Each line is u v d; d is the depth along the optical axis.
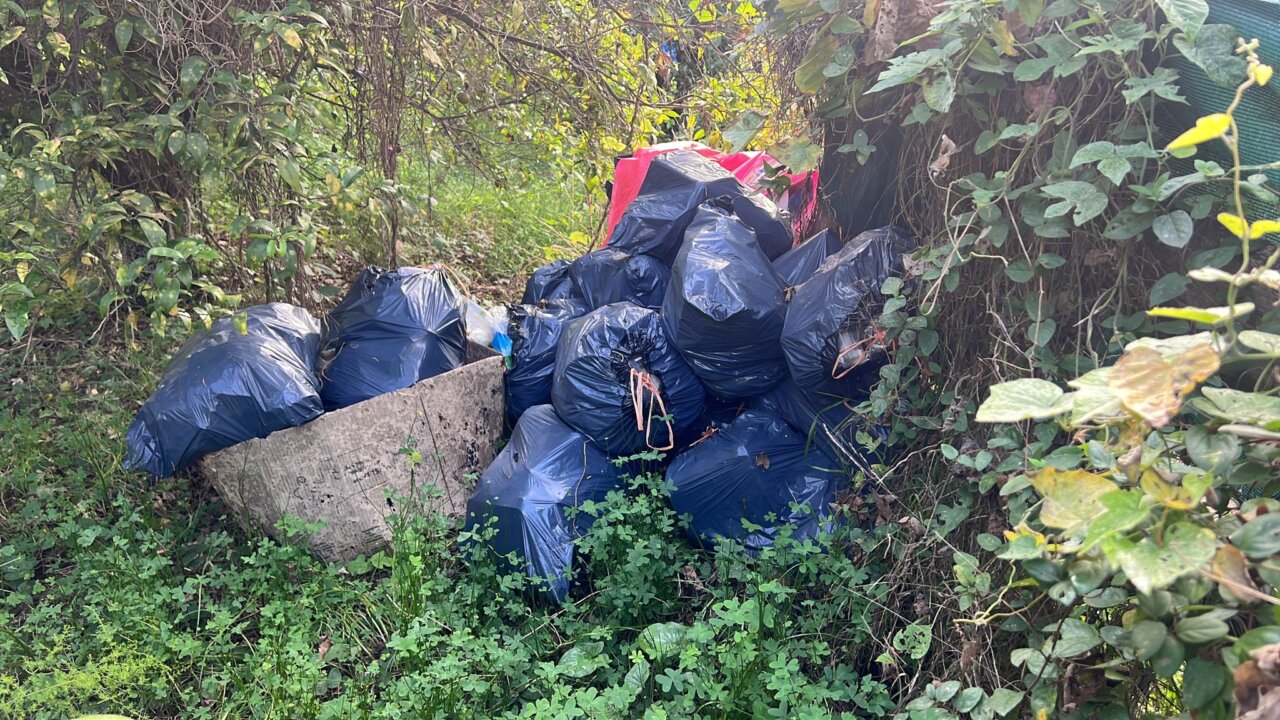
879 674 2.34
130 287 3.57
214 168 3.10
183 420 2.78
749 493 2.75
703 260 2.79
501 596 2.69
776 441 2.79
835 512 2.60
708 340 2.75
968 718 1.89
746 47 3.30
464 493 3.18
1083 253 1.95
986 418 1.23
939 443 2.34
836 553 2.50
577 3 4.47
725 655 2.20
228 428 2.80
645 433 2.93
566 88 4.70
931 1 2.21
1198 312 1.13
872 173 2.71
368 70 3.99
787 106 2.86
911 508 2.34
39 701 2.29
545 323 3.36
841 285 2.54
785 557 2.55
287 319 3.24
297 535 2.92
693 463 2.81
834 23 2.31
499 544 2.76
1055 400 1.22
